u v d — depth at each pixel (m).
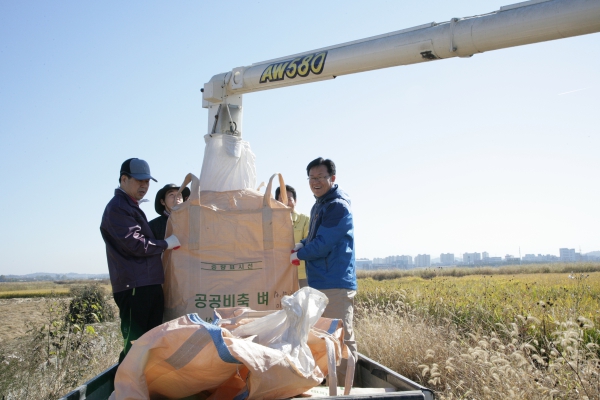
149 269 4.10
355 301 12.35
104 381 3.59
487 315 9.28
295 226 6.38
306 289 3.28
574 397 5.25
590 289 12.55
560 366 5.67
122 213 4.04
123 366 2.75
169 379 2.91
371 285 17.39
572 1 3.93
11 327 15.44
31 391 6.42
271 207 4.29
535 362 6.58
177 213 4.25
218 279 4.15
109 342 9.60
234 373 2.98
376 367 3.77
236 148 5.07
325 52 5.29
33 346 7.67
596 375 5.40
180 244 4.19
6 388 6.26
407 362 7.41
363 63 5.05
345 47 5.19
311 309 3.21
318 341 3.24
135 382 2.71
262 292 4.16
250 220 4.24
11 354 7.55
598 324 7.93
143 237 4.03
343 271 4.35
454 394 6.11
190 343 2.74
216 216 4.21
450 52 4.58
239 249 4.21
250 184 5.21
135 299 4.06
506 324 8.51
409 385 3.12
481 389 5.74
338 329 3.42
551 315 7.90
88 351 8.20
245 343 2.81
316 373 3.14
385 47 4.86
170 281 4.22
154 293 4.12
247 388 2.91
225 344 2.72
